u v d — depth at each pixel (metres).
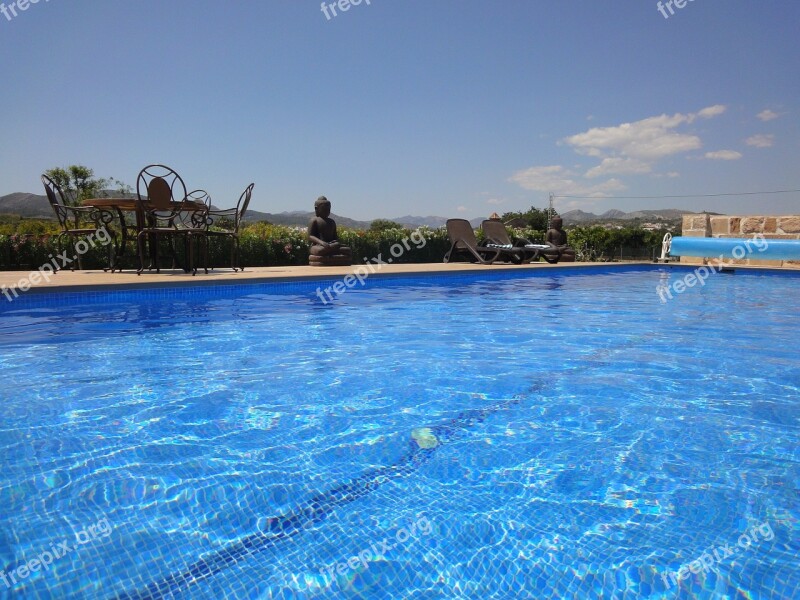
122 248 7.61
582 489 1.61
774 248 11.98
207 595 1.12
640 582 1.17
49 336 3.99
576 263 13.19
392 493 1.58
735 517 1.46
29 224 9.30
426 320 5.10
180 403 2.42
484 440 2.01
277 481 1.64
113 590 1.13
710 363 3.36
